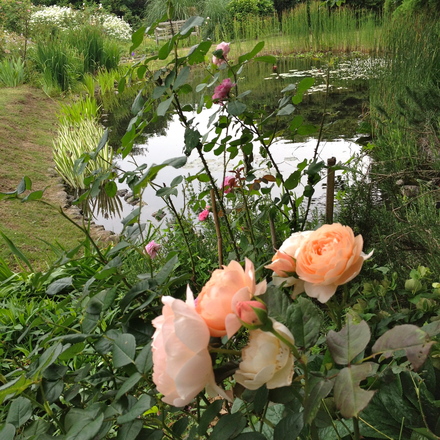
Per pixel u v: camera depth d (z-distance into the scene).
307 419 0.65
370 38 13.31
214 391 0.67
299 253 0.78
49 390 0.98
